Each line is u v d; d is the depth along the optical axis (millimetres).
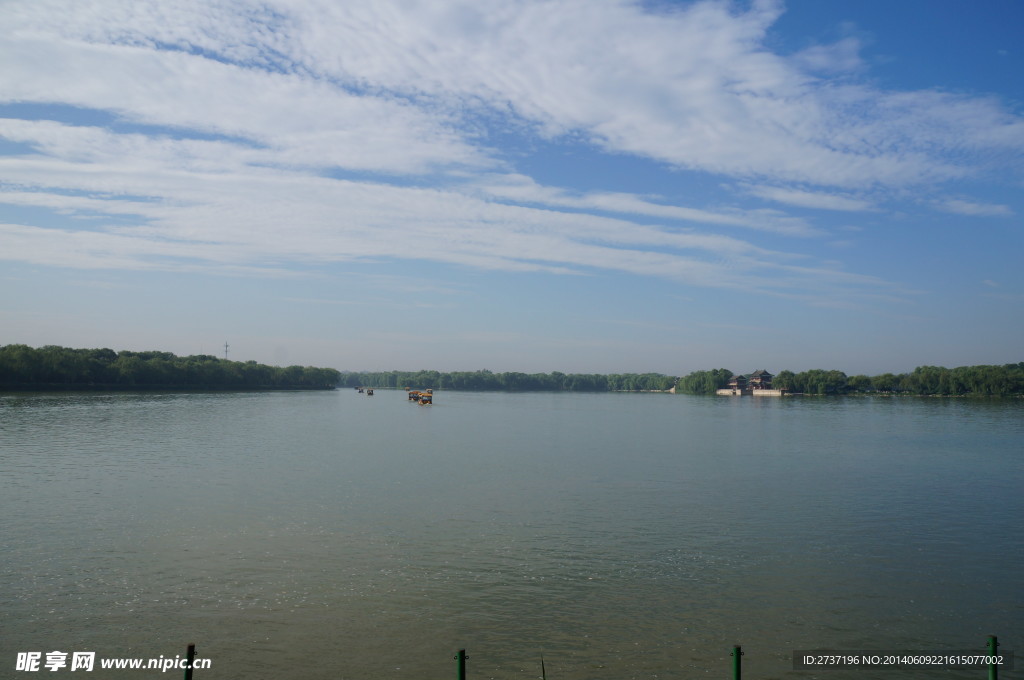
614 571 28562
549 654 20875
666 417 138625
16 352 168625
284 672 19547
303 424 105312
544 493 45688
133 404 140750
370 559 29781
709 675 19719
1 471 51375
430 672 19672
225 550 30734
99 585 25969
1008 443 81062
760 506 41906
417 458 64375
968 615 24312
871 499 44312
